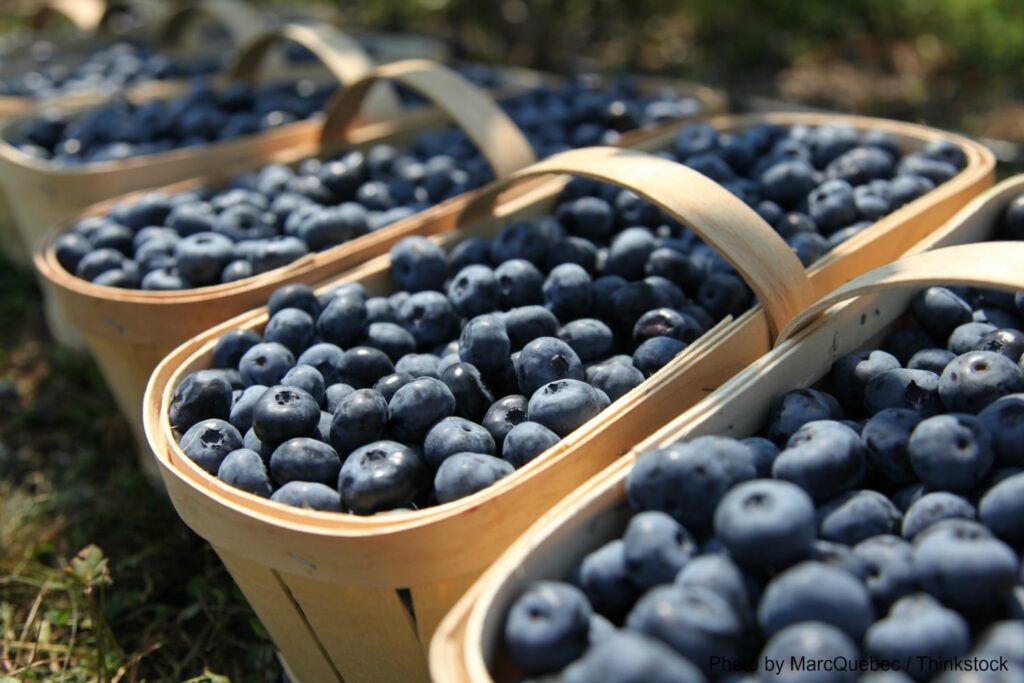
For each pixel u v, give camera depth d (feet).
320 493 0.93
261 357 1.08
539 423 0.98
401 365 1.10
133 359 1.26
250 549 0.92
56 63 2.40
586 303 1.15
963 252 0.94
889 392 0.99
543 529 0.84
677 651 0.76
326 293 1.18
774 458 0.91
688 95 1.78
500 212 1.31
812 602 0.77
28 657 1.24
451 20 3.21
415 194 1.48
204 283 1.28
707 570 0.80
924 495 0.89
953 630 0.77
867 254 1.18
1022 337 1.02
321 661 1.03
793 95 2.81
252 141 1.62
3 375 1.79
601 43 3.29
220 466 0.99
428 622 0.93
